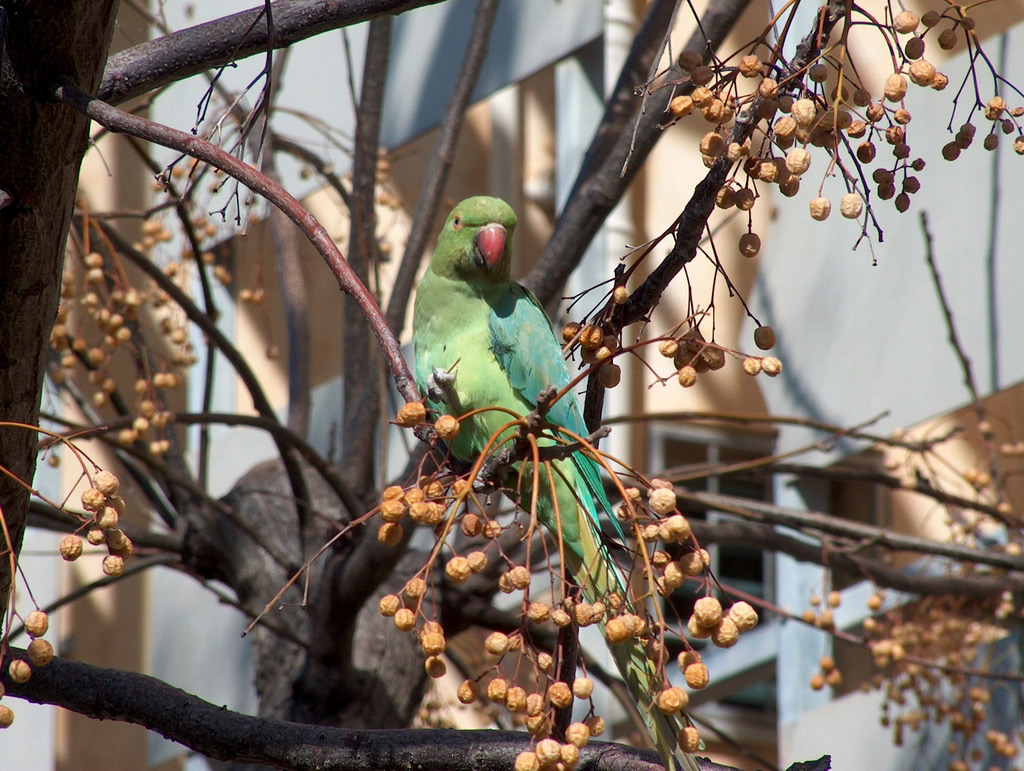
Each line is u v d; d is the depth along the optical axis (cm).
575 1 1348
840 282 1329
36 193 484
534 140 1653
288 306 1243
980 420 1080
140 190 1822
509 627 1037
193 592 1780
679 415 956
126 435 893
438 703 1187
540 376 713
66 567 2008
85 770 1964
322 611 944
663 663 384
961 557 983
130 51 579
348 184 1514
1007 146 1199
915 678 1079
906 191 428
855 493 1496
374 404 1038
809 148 1356
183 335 1021
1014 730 1223
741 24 1536
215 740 539
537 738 398
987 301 1182
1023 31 1206
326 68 1565
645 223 1552
